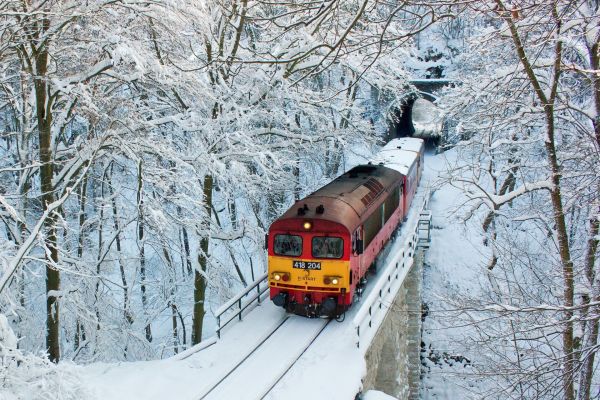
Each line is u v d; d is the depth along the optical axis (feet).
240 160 57.57
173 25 42.52
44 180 43.60
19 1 37.40
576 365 32.99
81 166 45.52
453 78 81.20
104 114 43.39
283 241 47.93
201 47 53.26
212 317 87.81
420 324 73.26
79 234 59.77
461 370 74.59
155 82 47.47
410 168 85.51
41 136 42.96
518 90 38.04
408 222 81.61
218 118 51.78
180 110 55.36
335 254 46.62
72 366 28.32
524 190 53.36
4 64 46.62
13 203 49.37
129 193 74.02
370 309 45.47
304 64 55.06
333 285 46.68
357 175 64.59
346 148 69.97
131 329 63.98
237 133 51.08
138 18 44.16
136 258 60.39
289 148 65.62
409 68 128.98
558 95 41.91
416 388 67.15
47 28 40.37
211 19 44.68
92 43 41.22
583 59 36.76
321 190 55.36
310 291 47.29
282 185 65.92
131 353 61.72
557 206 36.88
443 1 21.24
